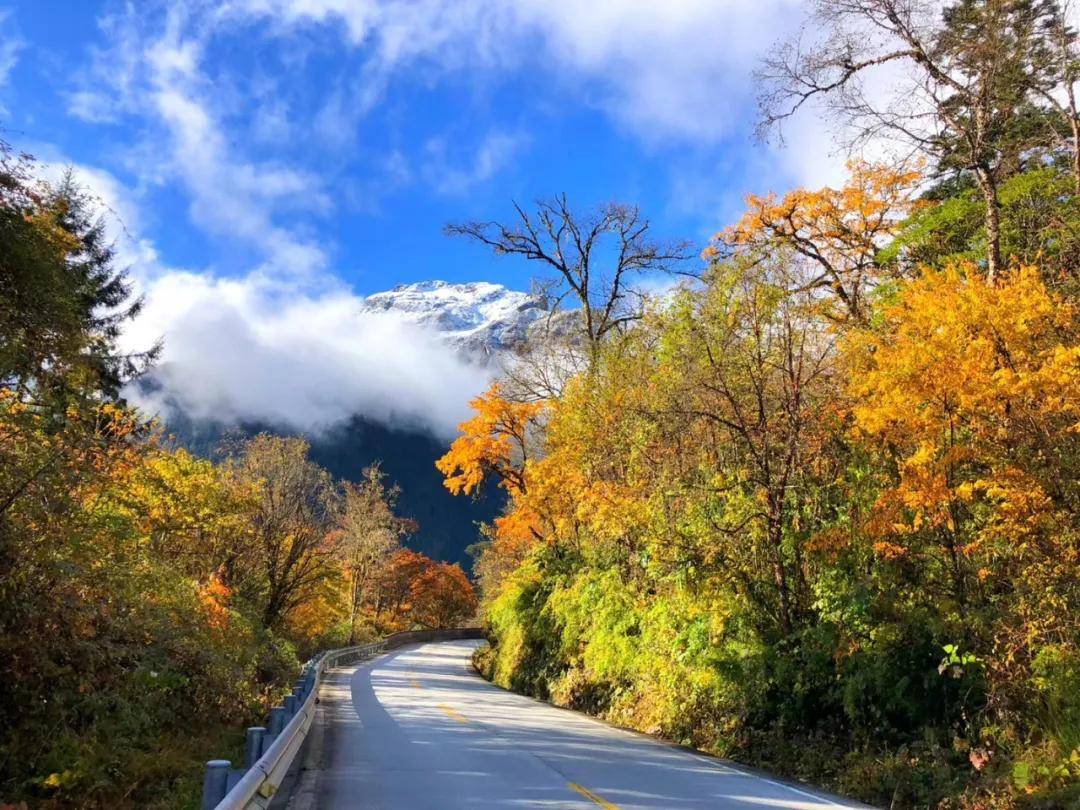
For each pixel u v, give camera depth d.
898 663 11.59
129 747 9.20
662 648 17.69
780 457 15.02
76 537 9.06
